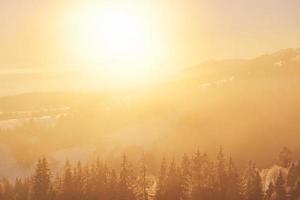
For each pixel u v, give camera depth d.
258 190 76.94
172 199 80.75
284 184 77.06
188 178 81.88
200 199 79.38
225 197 78.56
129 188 82.75
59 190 83.69
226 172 81.31
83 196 82.38
